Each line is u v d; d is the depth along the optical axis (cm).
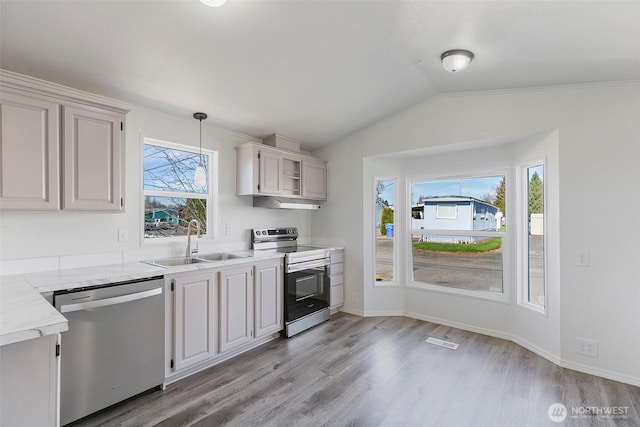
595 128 252
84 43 190
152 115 286
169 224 309
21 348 114
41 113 197
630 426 187
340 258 412
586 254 253
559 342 265
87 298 188
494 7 175
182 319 239
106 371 196
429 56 241
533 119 281
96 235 249
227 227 348
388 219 416
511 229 324
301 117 341
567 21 176
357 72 264
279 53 225
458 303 360
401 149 364
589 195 253
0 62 200
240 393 224
